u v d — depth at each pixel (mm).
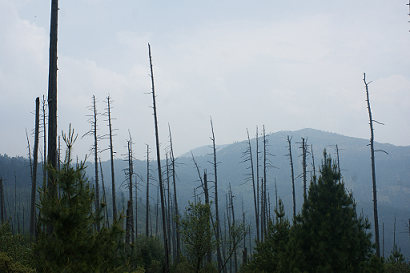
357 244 11617
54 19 11617
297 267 11766
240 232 20328
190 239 17688
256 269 13836
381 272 11109
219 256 28234
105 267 7582
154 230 88375
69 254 7324
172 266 24266
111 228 8250
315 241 11969
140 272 11320
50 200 7602
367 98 20000
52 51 11430
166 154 35781
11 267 8648
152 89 20344
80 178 8094
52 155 10742
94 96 27219
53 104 11117
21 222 67188
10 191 99250
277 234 14859
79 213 7555
